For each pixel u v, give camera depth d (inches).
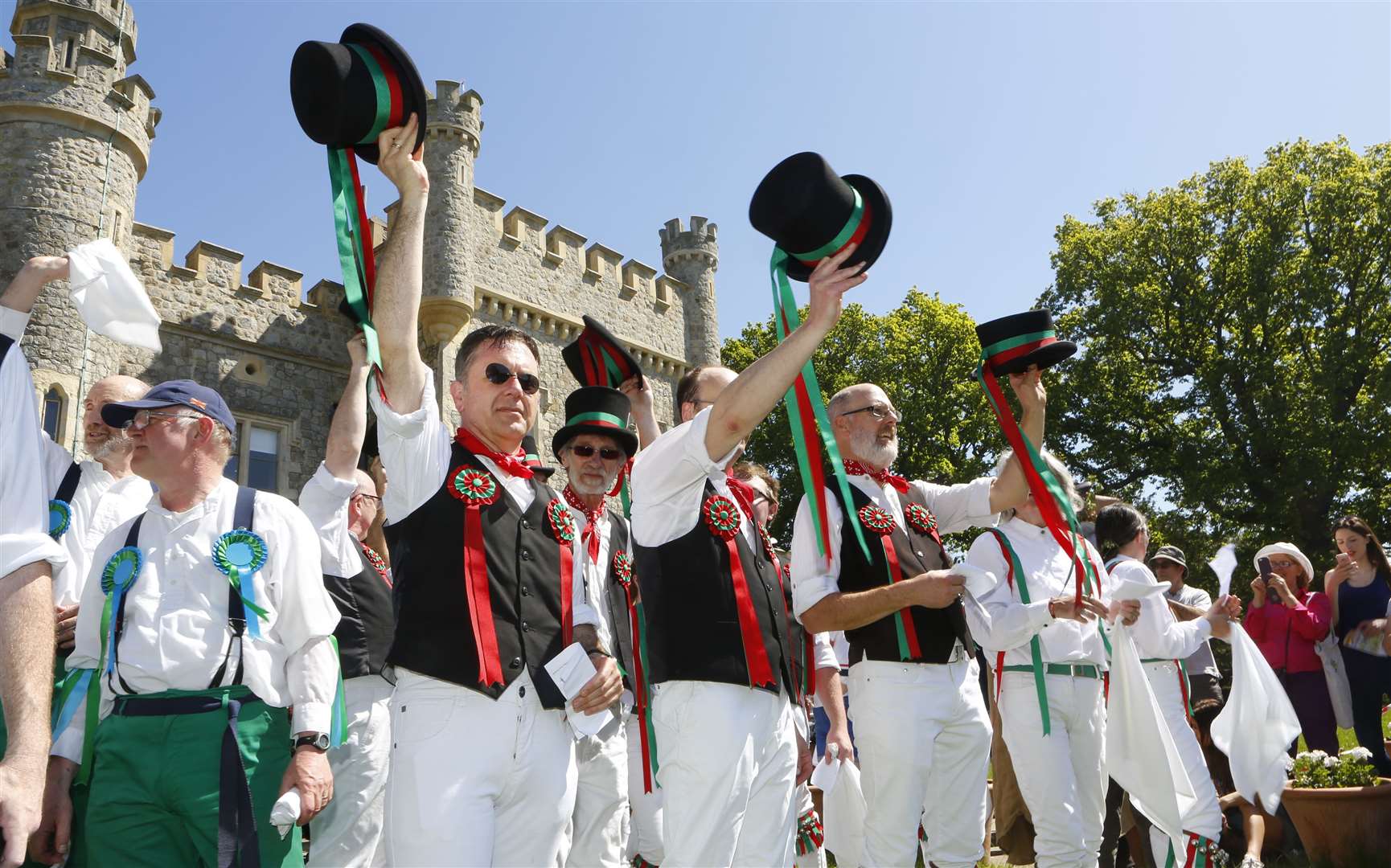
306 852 179.2
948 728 151.3
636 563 127.6
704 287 1197.7
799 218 98.7
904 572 151.9
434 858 103.0
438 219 904.3
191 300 802.8
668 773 118.8
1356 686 263.7
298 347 863.1
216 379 808.3
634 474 127.6
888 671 147.2
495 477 122.0
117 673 110.3
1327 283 1061.8
